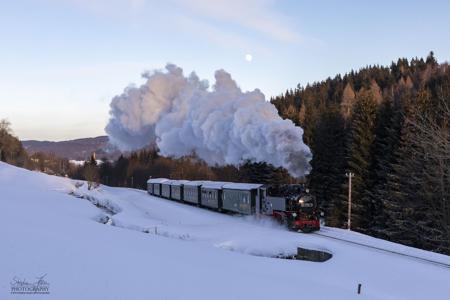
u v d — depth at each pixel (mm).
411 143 39969
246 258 18156
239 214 36500
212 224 30297
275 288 12344
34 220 20156
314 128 57719
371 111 47562
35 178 67875
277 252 21703
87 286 9875
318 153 51156
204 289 11000
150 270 12141
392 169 43281
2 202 27359
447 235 33875
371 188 45531
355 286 15438
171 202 55531
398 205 38656
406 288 15227
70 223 21547
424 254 19984
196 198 47031
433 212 35438
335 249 20578
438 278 16000
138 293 9875
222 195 39281
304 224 26422
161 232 26016
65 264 11445
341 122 55469
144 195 70375
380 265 17656
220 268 14391
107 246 15094
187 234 25156
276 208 28797
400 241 38594
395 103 53250
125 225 29734
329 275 16812
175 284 11070
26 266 10828
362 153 46375
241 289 11633
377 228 42688
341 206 47156
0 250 12039
